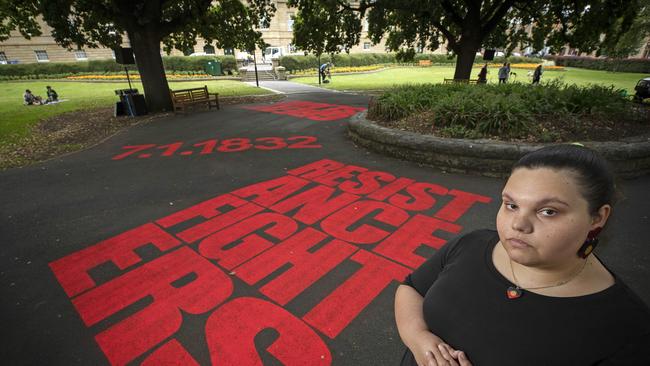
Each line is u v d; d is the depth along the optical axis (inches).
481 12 665.0
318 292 112.1
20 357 91.0
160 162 257.6
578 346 27.5
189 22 494.0
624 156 189.6
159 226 159.9
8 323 102.7
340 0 580.7
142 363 87.9
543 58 1892.2
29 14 490.0
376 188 196.5
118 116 449.1
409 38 634.8
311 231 151.2
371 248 136.9
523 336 29.8
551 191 28.3
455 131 230.1
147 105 477.1
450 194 185.5
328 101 566.9
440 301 37.4
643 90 462.6
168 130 365.4
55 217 172.4
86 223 165.0
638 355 25.8
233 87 858.1
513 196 30.6
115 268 128.6
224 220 163.9
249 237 147.8
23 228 161.9
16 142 333.1
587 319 28.0
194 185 209.9
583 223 28.3
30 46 1322.6
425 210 168.2
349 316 101.5
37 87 963.3
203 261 131.2
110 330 98.8
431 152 222.4
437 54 1878.7
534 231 28.9
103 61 1339.8
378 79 1060.5
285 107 503.5
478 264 36.4
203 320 101.3
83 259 135.3
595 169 28.2
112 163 258.2
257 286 115.8
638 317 27.4
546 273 30.7
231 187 205.0
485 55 714.2
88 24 462.6
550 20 614.9
